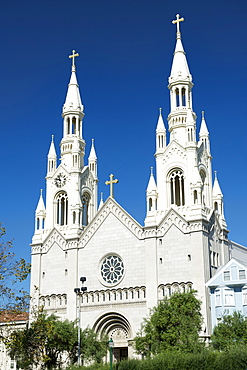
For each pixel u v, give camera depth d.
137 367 66.56
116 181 101.81
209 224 95.06
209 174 103.69
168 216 94.50
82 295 98.50
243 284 84.25
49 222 107.88
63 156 111.88
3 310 64.31
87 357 84.25
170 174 100.69
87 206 111.44
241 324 76.88
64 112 114.94
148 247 94.31
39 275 103.75
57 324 84.69
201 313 86.19
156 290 91.38
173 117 105.06
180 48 109.50
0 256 63.91
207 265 90.19
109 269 97.75
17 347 76.25
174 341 76.25
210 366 62.22
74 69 118.56
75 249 101.56
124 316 93.06
